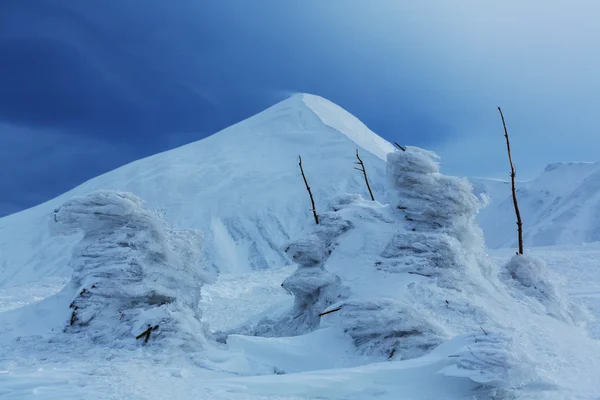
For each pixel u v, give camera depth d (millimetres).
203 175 128500
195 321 11633
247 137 154125
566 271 27516
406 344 10086
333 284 13680
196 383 8320
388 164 15375
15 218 134500
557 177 187750
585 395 7742
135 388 7719
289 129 153500
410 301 11875
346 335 10805
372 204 16734
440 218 14453
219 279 31750
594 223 145750
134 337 10812
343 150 133500
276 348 10531
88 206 12211
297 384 7980
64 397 7160
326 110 169125
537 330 11492
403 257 13602
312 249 14586
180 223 105938
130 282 11852
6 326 11680
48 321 11711
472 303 11969
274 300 24641
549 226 152500
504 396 7645
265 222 105375
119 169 140000
